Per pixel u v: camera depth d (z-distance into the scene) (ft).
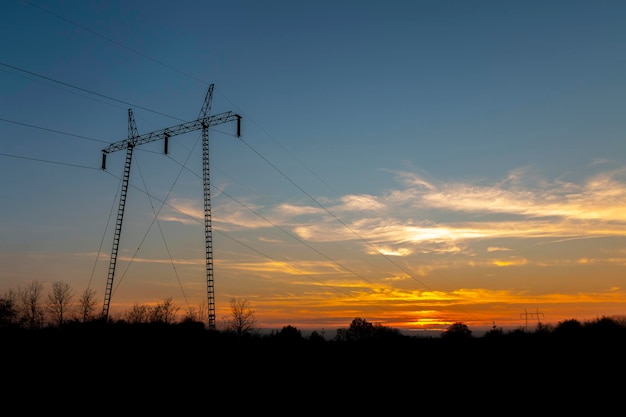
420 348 488.85
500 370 347.15
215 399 203.82
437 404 220.02
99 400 188.85
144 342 304.71
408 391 256.32
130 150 333.62
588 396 244.83
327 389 251.39
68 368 239.50
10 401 179.83
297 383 262.47
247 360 310.04
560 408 214.48
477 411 206.08
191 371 258.57
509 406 217.77
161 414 173.06
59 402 182.70
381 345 497.87
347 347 454.40
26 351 264.11
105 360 261.65
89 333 310.65
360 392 247.70
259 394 222.48
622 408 215.51
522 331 580.71
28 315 351.46
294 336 465.47
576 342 505.25
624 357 402.52
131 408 179.52
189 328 334.24
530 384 284.20
